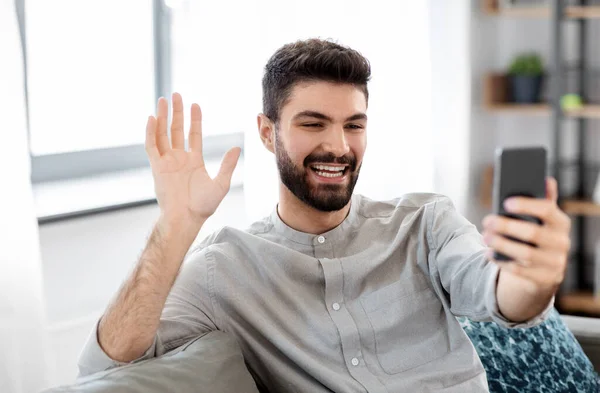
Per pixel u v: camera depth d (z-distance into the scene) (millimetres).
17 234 2236
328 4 3020
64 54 3000
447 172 3977
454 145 3967
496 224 1228
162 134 1597
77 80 3051
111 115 3162
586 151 4176
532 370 2025
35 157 2885
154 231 1575
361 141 1727
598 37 4078
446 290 1763
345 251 1793
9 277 2225
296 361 1682
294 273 1753
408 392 1684
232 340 1651
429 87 3496
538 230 1205
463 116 3965
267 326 1702
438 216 1796
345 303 1752
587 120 4148
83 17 3037
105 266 2662
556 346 2076
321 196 1715
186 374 1526
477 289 1606
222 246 1783
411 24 3393
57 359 2545
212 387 1533
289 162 1731
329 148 1688
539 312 1421
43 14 2924
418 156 3490
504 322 1486
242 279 1746
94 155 3066
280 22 2850
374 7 3217
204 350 1594
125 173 3121
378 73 3264
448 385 1705
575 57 4117
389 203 1883
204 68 3295
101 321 1576
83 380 1491
